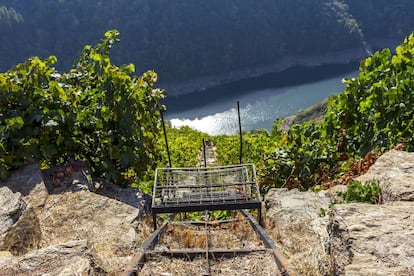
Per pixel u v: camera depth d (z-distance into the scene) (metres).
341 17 142.62
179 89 121.94
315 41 138.25
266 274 3.87
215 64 128.50
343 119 7.59
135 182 8.42
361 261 2.70
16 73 6.85
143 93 7.40
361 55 138.62
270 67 132.38
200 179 6.69
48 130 6.59
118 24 131.00
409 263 2.63
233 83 123.50
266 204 6.64
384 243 2.83
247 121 85.25
